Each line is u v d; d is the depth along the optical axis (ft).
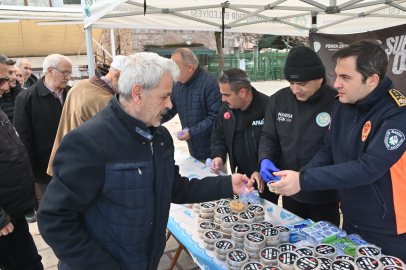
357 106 4.70
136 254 4.11
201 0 10.49
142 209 4.00
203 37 52.95
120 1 7.63
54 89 10.00
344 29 13.10
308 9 9.49
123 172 3.84
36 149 10.15
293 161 6.77
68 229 3.67
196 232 5.94
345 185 4.45
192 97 9.90
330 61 11.64
